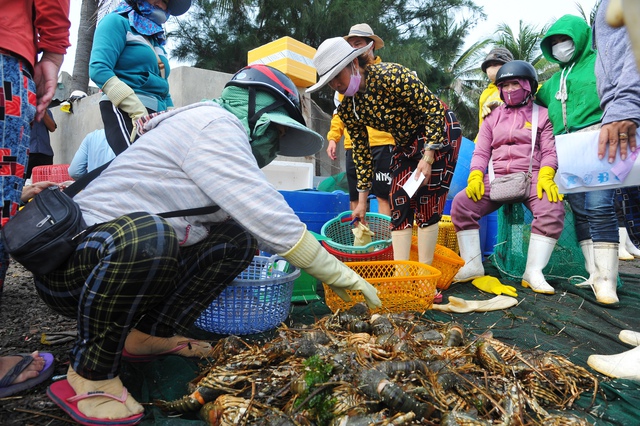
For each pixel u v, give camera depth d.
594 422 2.02
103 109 3.34
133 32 3.51
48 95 2.41
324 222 5.07
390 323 2.76
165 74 3.91
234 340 2.44
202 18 18.80
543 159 4.59
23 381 2.21
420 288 3.37
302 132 2.53
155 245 1.85
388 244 4.42
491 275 5.28
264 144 2.45
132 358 2.54
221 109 2.21
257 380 2.05
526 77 4.52
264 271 3.60
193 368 2.49
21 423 1.94
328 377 1.92
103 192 2.10
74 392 1.98
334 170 10.70
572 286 4.54
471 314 3.73
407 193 3.61
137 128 2.32
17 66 2.10
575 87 4.20
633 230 4.61
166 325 2.50
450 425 1.70
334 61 3.36
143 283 1.84
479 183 4.77
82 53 12.95
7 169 2.06
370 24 18.28
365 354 2.21
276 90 2.37
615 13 1.27
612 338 3.10
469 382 1.99
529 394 2.09
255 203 2.04
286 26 18.27
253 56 8.31
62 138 11.39
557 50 4.34
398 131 3.76
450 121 3.90
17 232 1.82
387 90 3.54
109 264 1.79
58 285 1.96
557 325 3.40
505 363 2.25
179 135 2.11
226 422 1.82
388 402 1.78
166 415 2.05
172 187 2.10
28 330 3.13
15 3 2.09
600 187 3.31
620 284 4.56
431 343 2.55
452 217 4.98
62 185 3.65
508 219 5.20
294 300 3.88
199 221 2.31
